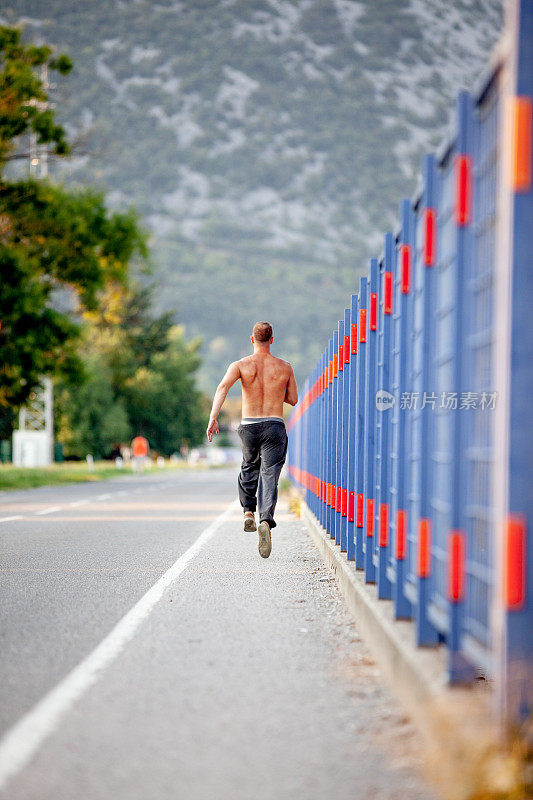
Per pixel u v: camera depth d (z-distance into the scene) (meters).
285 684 22.22
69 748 17.52
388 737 18.28
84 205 144.00
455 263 18.67
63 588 36.62
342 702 20.72
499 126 16.81
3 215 141.62
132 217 146.50
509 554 15.34
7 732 18.42
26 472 160.88
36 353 138.12
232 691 21.55
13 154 141.62
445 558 19.39
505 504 15.34
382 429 27.89
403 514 24.50
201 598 34.28
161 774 16.19
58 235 142.25
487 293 17.56
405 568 24.41
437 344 21.25
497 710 15.55
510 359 15.29
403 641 21.81
